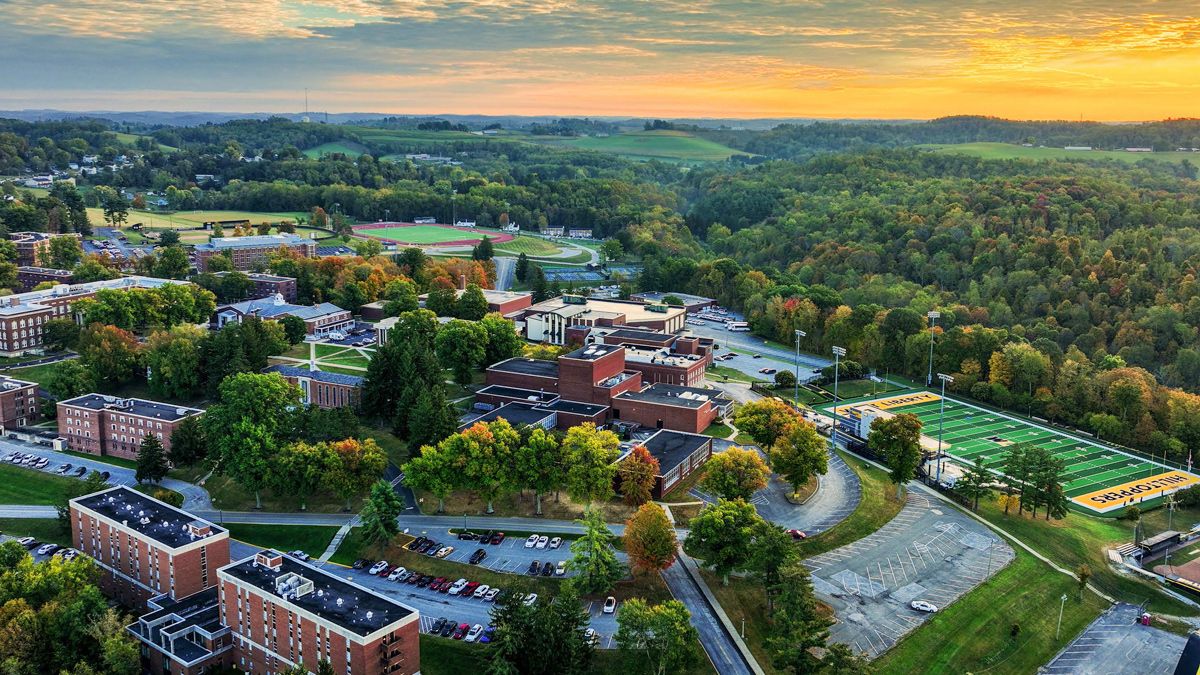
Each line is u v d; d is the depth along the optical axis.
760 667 156.38
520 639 147.00
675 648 149.75
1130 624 178.25
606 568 173.25
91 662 156.88
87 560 174.38
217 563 176.50
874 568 191.12
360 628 142.88
